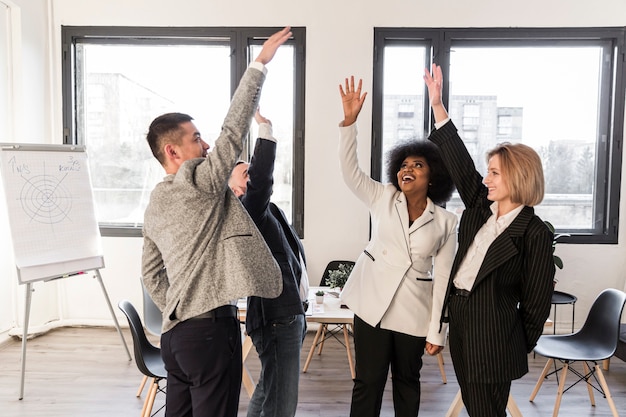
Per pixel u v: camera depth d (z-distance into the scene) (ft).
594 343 9.10
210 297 4.79
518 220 5.64
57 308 14.47
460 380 6.08
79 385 10.39
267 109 14.25
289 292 6.30
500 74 14.03
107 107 14.58
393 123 14.26
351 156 6.84
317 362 11.93
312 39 13.83
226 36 13.99
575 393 10.19
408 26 13.74
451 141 6.37
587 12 13.48
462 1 13.62
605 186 13.97
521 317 5.91
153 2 14.01
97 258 11.99
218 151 4.68
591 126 14.05
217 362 4.91
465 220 6.26
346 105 6.74
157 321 9.96
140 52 14.46
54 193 11.35
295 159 14.16
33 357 11.99
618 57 13.52
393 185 6.95
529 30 13.58
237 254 4.84
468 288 5.89
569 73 13.94
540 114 14.07
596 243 13.79
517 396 10.09
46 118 14.20
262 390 6.88
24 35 13.17
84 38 14.29
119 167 14.62
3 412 9.14
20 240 10.61
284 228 7.02
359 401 6.66
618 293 8.87
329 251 14.23
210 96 14.44
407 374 6.64
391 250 6.56
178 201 4.77
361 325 6.63
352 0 13.70
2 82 12.83
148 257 5.42
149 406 8.16
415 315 6.44
